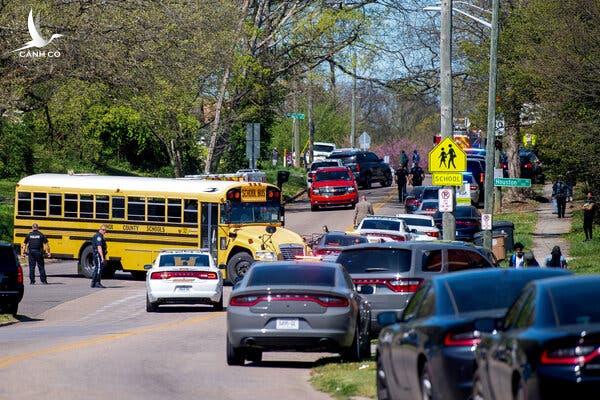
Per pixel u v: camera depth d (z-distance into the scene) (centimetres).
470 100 17838
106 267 11806
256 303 5338
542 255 12412
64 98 14662
